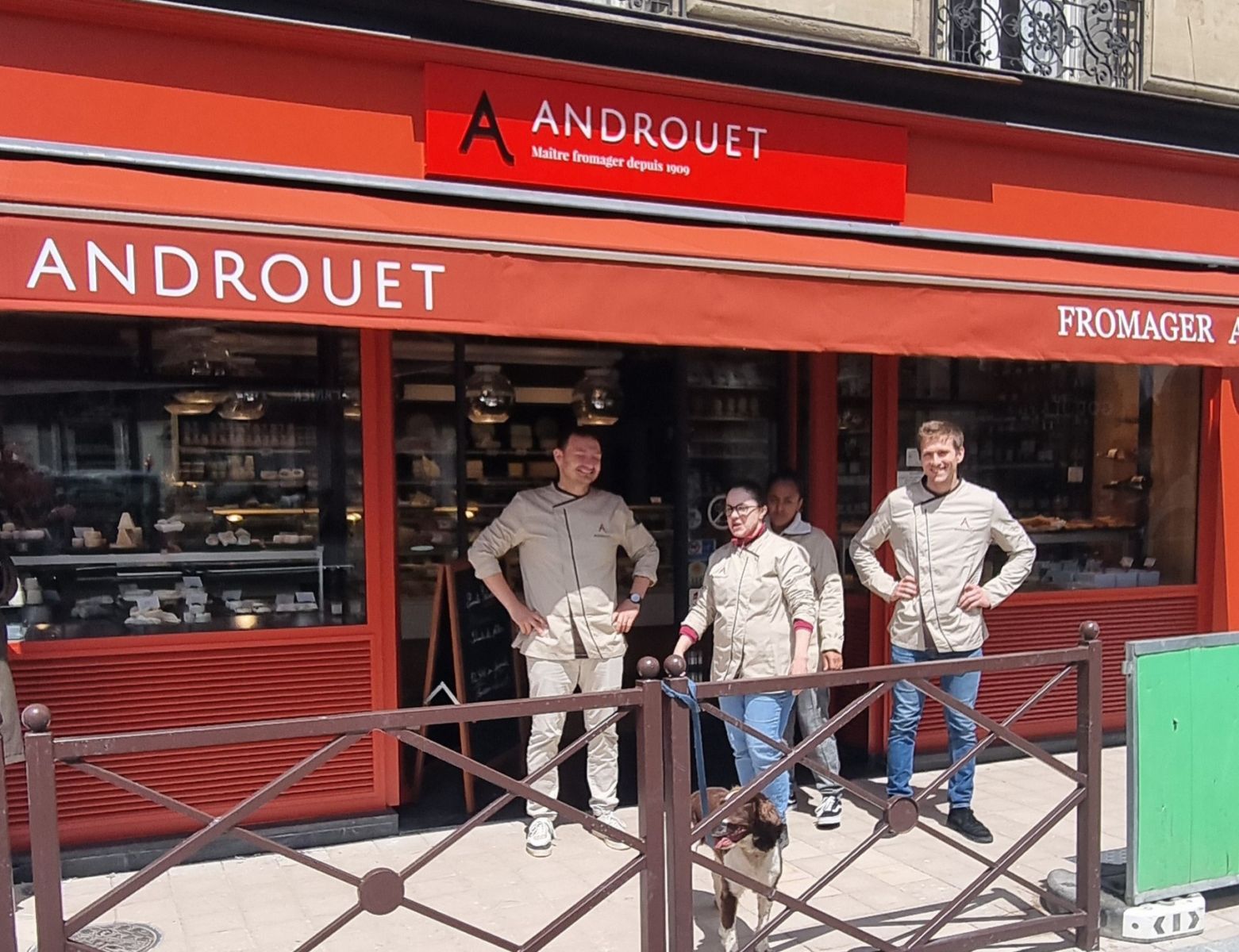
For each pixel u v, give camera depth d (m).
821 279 4.14
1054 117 5.91
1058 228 6.05
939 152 5.73
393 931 3.66
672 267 3.88
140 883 2.48
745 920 3.72
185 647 4.32
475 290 3.58
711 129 5.14
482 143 4.67
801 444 5.85
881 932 3.59
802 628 4.00
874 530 4.61
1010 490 6.09
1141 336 4.86
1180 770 3.63
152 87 4.17
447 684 5.02
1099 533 6.29
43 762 2.36
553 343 6.39
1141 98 5.95
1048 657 3.47
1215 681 3.70
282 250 3.31
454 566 4.95
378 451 4.66
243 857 4.38
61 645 4.15
